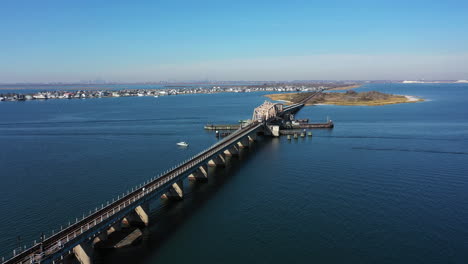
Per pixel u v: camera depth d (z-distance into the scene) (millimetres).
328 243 63688
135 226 71688
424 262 57594
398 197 85062
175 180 84125
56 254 48438
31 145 155250
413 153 133000
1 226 71250
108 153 138500
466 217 73562
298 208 79312
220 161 120688
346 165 115562
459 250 61062
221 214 77188
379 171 107500
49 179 102375
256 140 175375
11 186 96000
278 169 113000
